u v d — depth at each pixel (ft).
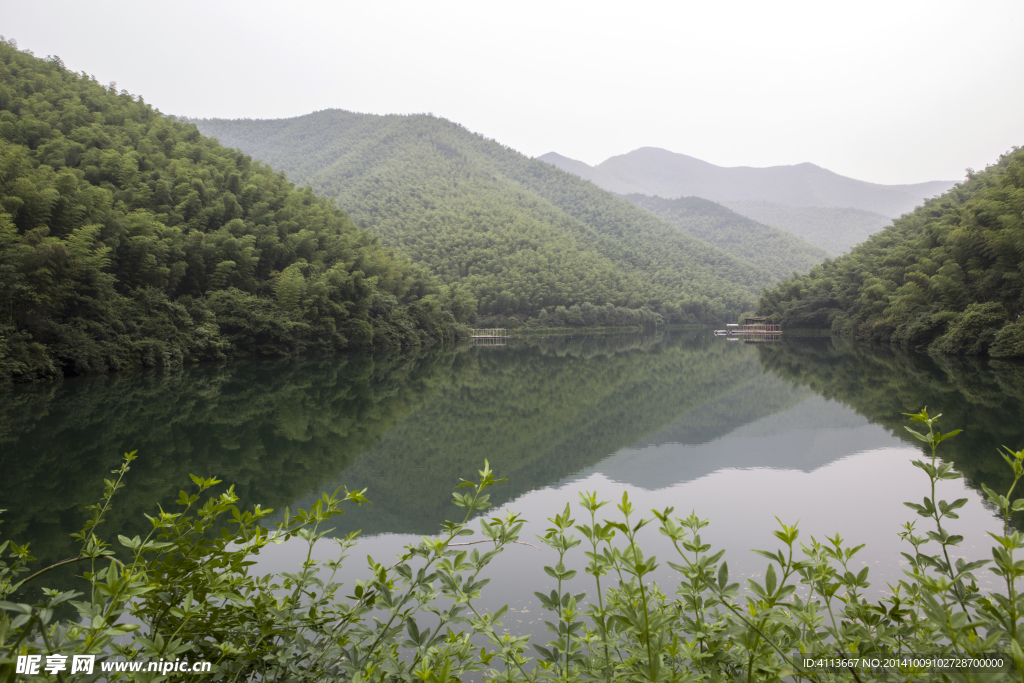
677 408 75.82
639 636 7.35
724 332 339.98
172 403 73.87
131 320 109.09
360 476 42.91
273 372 118.52
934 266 148.77
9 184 95.04
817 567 8.44
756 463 44.96
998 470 37.68
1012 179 129.70
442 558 9.18
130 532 29.84
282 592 13.04
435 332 233.76
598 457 49.11
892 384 85.40
